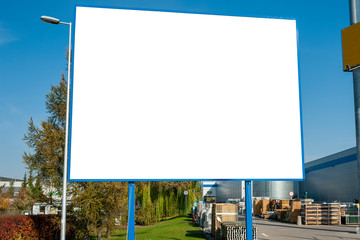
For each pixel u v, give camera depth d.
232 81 12.32
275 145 12.23
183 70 12.12
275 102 12.41
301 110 12.48
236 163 12.04
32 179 18.69
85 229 18.92
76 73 11.48
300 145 12.34
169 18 12.21
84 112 11.39
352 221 28.81
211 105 12.14
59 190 18.64
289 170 12.20
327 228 25.06
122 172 11.40
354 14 18.27
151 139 11.68
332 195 58.41
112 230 20.08
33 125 18.58
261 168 12.10
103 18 11.81
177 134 11.86
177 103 11.97
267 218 37.72
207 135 12.02
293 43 12.71
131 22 11.97
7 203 39.56
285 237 19.58
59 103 20.03
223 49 12.39
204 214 24.61
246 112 12.25
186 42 12.23
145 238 19.05
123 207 19.61
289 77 12.55
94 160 11.27
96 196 18.53
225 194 95.75
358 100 19.03
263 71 12.47
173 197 39.41
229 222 17.70
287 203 40.03
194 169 11.83
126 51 11.83
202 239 18.52
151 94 11.84
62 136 18.81
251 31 12.58
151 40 12.03
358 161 18.73
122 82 11.70
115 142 11.45
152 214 33.75
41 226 17.11
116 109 11.58
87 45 11.63
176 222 31.94
